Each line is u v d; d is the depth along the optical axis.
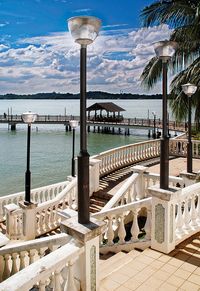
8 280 2.93
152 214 5.25
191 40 12.11
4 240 4.19
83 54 3.61
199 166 13.81
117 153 14.50
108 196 10.84
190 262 4.83
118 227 6.36
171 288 4.17
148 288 4.17
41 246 4.02
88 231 3.57
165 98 5.07
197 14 11.16
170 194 4.92
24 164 27.97
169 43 4.86
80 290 3.73
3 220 10.26
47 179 22.27
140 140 45.97
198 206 5.99
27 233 8.58
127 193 8.84
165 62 5.03
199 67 11.63
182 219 5.57
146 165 15.05
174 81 13.04
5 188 19.70
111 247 5.93
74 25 3.47
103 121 53.56
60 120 57.34
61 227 3.84
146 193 9.00
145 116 99.94
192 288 4.17
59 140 46.44
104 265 5.07
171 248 5.16
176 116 12.90
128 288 4.17
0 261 4.32
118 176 13.44
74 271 3.76
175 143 17.34
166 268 4.66
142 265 4.75
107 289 4.14
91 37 3.51
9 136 51.88
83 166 3.70
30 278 2.97
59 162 28.88
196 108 12.20
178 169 13.51
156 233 5.22
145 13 13.13
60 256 3.36
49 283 3.60
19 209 8.86
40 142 44.19
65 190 9.95
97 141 45.44
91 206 10.59
